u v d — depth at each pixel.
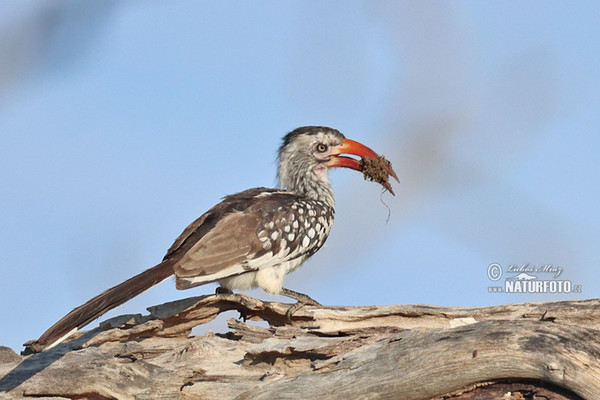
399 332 10.27
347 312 12.12
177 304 12.24
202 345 11.29
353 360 9.84
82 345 11.61
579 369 8.69
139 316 12.21
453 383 9.28
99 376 10.52
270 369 10.55
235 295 12.70
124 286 11.72
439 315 11.66
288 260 13.65
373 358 9.74
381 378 9.52
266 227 13.31
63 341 11.86
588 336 9.08
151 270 12.23
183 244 12.95
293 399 9.77
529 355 8.95
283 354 10.43
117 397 10.42
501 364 9.06
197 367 10.94
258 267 13.20
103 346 11.60
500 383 9.31
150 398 10.30
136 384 10.44
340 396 9.62
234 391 10.34
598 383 8.60
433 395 9.44
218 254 12.73
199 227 13.22
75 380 10.53
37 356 11.38
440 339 9.46
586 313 10.67
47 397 10.48
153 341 12.23
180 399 10.38
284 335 11.55
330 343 10.48
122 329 12.00
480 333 9.30
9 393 10.55
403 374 9.43
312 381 9.84
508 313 11.28
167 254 12.95
